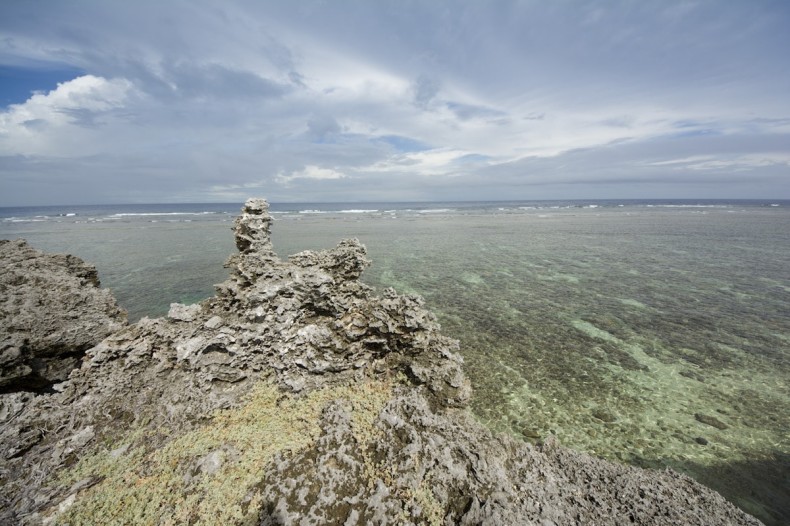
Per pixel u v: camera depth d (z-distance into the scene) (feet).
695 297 126.11
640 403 68.85
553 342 92.12
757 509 47.34
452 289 133.08
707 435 60.85
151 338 51.19
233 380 50.75
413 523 32.50
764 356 86.12
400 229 304.09
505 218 427.74
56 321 51.75
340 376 53.98
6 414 40.52
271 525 31.27
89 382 46.24
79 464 38.40
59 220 382.22
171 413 45.11
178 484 36.27
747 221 373.61
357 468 37.22
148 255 181.06
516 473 40.32
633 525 36.29
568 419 64.08
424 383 52.60
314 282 57.16
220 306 58.08
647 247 217.97
